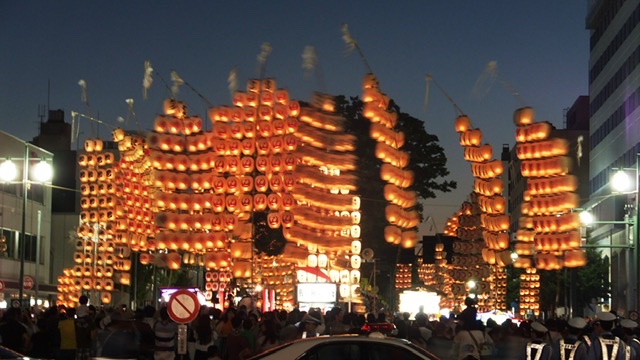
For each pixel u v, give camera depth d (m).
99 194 55.81
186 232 45.50
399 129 71.44
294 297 44.72
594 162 90.56
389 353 14.83
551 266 47.16
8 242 67.38
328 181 43.66
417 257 93.81
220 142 43.41
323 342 14.86
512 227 149.62
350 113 68.62
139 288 80.38
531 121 46.66
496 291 78.62
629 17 74.44
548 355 15.57
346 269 46.66
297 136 42.62
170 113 44.41
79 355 28.28
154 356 22.73
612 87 81.38
